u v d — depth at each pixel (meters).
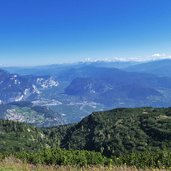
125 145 146.38
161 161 32.47
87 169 29.72
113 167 29.80
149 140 149.25
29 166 30.41
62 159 34.09
